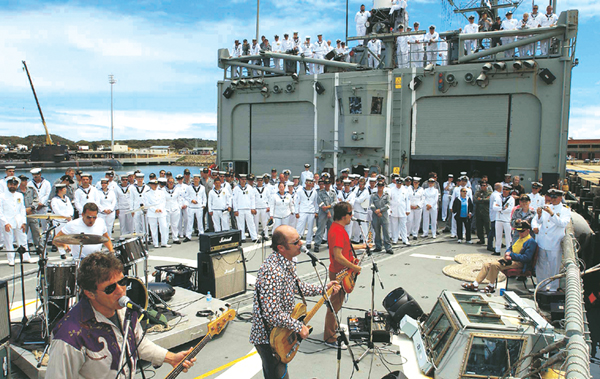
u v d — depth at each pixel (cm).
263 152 1783
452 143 1480
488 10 1728
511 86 1374
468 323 488
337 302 596
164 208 1272
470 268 1002
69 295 550
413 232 1426
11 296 834
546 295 761
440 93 1465
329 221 1259
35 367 501
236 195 1342
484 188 1274
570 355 358
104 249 654
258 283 384
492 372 464
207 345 614
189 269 797
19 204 1088
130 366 277
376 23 1634
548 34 1325
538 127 1366
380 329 618
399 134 1531
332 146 1627
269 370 388
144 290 442
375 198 1179
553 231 791
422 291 848
